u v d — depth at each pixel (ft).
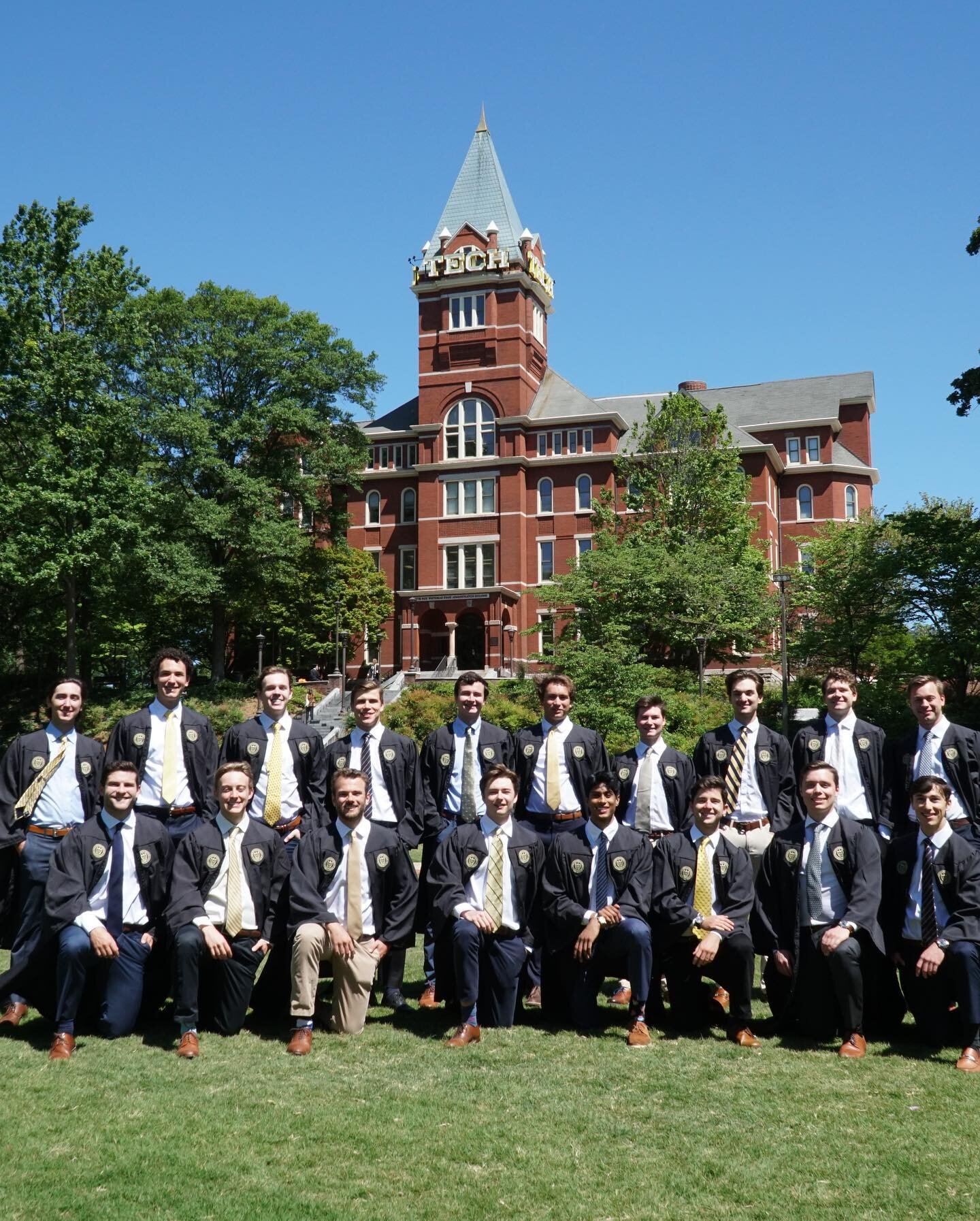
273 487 162.81
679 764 33.83
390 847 30.45
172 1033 28.55
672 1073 25.17
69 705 31.30
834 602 126.41
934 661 98.89
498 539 182.50
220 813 29.32
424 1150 20.49
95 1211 17.78
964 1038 27.45
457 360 187.73
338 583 175.52
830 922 28.30
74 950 26.68
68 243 124.98
